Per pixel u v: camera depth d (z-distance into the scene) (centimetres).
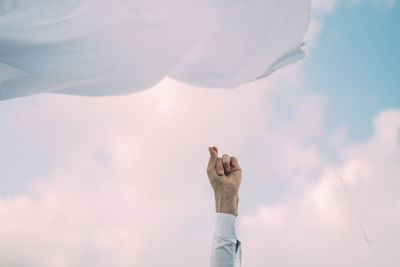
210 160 111
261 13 119
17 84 100
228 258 92
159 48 116
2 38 98
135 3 106
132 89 118
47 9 96
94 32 106
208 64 133
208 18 119
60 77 106
